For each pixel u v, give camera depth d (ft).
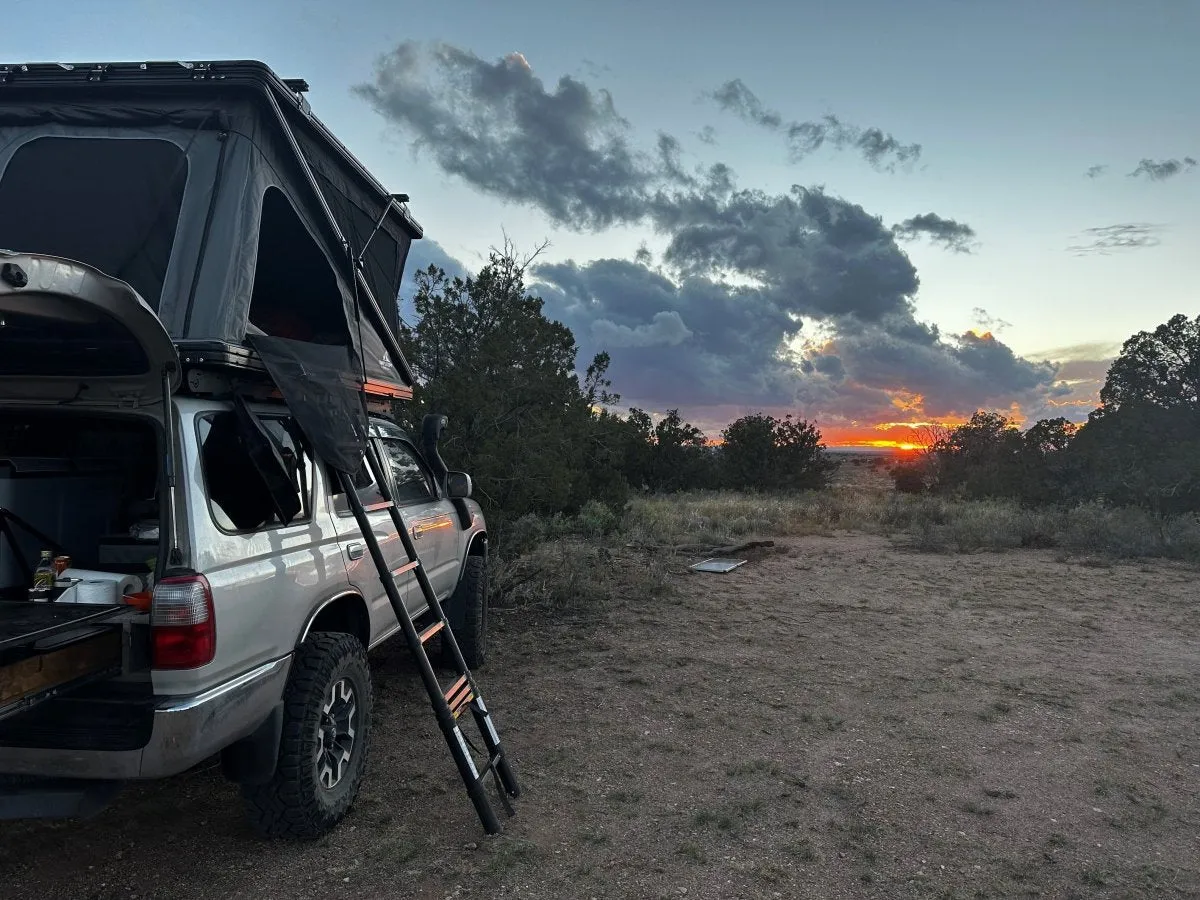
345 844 11.18
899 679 19.39
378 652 21.43
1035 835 11.77
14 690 8.20
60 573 9.97
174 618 8.98
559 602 27.89
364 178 16.84
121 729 9.28
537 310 31.04
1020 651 21.98
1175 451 48.44
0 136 12.76
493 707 17.30
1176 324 52.54
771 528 51.88
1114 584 32.19
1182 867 10.92
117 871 10.36
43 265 7.53
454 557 19.01
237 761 10.32
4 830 11.34
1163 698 18.03
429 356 29.94
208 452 10.21
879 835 11.70
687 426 85.61
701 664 20.61
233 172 12.25
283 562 10.87
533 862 10.78
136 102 12.59
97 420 11.60
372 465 14.80
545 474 28.35
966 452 75.31
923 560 38.88
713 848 11.24
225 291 11.54
